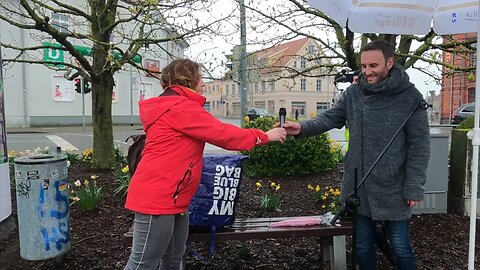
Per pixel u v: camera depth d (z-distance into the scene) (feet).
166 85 8.53
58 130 80.94
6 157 15.19
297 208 17.24
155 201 7.91
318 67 21.12
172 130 7.95
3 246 13.78
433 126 87.04
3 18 20.49
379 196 8.88
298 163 23.11
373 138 8.95
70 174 23.48
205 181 10.26
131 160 10.14
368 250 9.50
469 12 10.69
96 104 24.79
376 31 10.26
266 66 22.12
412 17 10.53
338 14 9.68
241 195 19.07
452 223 15.03
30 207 11.33
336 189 18.66
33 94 88.28
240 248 13.24
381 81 8.83
